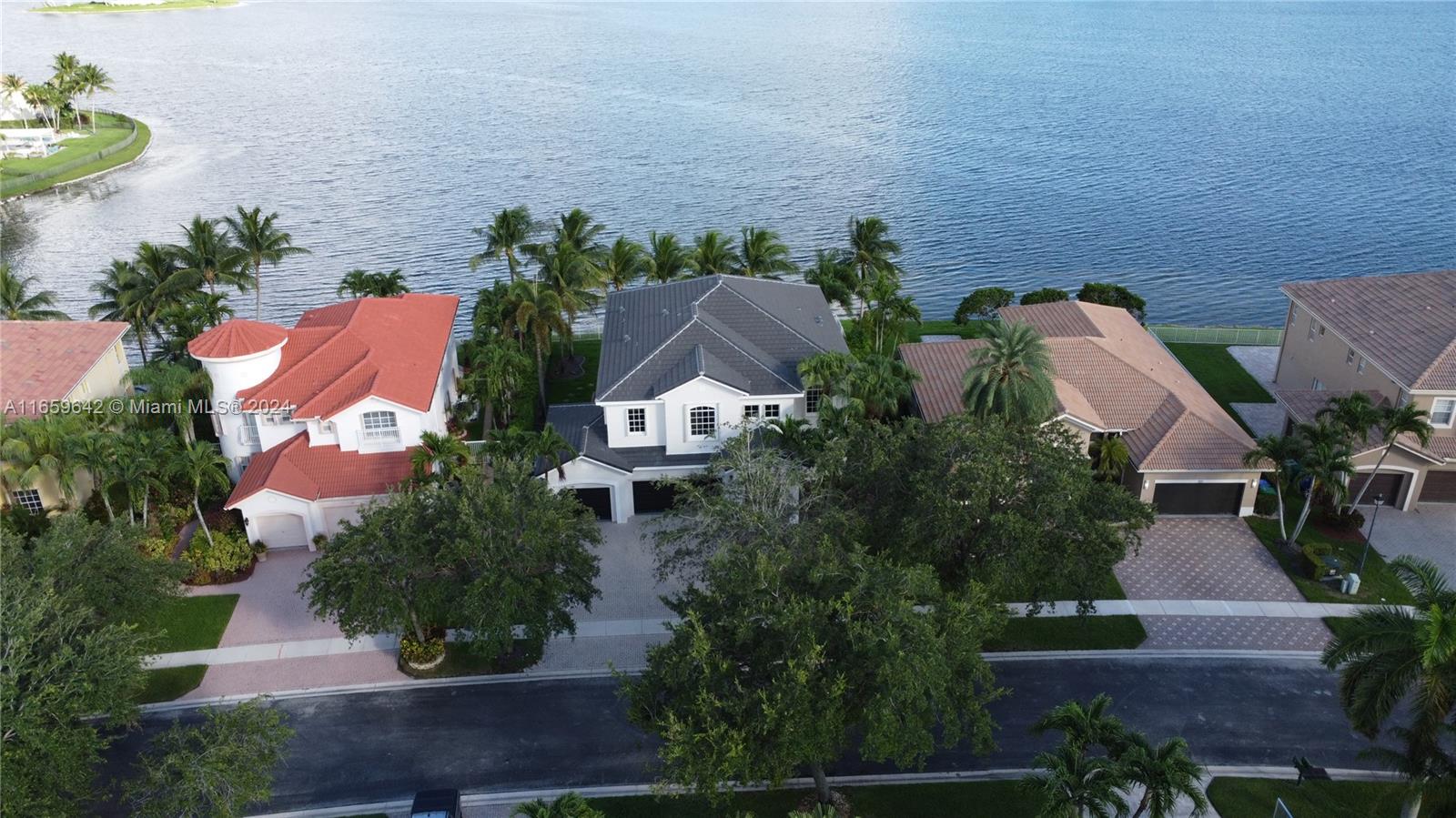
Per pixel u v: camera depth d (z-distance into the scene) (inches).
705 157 6722.4
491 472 1958.7
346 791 1446.9
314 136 7406.5
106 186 5979.3
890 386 2005.4
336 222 5251.0
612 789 1448.1
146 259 2677.2
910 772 1473.9
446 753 1514.5
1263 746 1520.7
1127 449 2128.4
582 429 2139.5
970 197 5885.8
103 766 1483.8
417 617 1638.8
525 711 1600.6
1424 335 2134.6
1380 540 2025.1
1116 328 2588.6
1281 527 2001.7
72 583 1449.3
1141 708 1596.9
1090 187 6146.7
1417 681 1183.6
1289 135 7618.1
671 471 2053.4
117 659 1269.7
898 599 1235.2
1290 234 5246.1
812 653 1154.7
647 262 2812.5
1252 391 2716.5
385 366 2154.3
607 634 1775.3
